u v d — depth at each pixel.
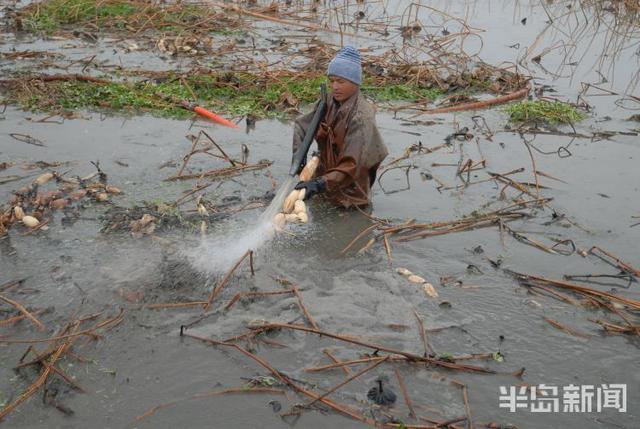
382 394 3.29
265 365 3.46
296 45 9.73
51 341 3.59
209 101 7.42
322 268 4.36
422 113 7.43
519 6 12.62
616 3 12.38
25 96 7.23
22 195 4.97
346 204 5.10
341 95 4.90
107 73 8.15
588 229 5.00
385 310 3.96
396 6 12.34
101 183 5.36
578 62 9.46
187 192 5.30
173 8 10.94
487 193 5.55
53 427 3.08
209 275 4.21
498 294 4.18
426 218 5.09
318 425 3.14
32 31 9.80
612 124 7.24
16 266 4.24
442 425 3.14
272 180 5.56
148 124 6.74
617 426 3.21
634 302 4.10
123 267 4.26
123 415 3.16
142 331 3.71
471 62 9.26
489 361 3.60
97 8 10.56
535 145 6.62
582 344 3.76
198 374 3.42
